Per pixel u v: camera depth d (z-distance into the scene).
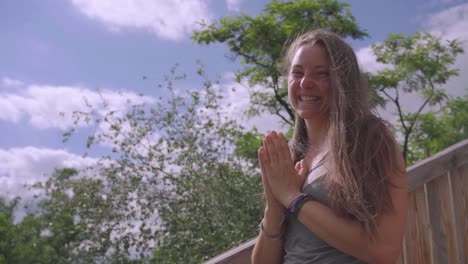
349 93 1.33
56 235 8.70
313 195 1.30
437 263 2.15
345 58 1.36
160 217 7.71
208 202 7.54
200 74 8.19
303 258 1.32
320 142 1.42
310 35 1.43
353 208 1.21
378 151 1.24
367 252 1.21
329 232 1.23
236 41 15.17
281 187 1.33
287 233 1.40
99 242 7.71
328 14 15.21
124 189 7.90
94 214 7.90
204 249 7.23
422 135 17.50
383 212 1.21
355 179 1.22
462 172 2.27
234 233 7.29
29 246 12.45
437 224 2.17
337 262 1.27
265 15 15.06
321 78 1.38
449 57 16.86
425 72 16.55
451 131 17.50
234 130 8.20
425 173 2.14
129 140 8.05
